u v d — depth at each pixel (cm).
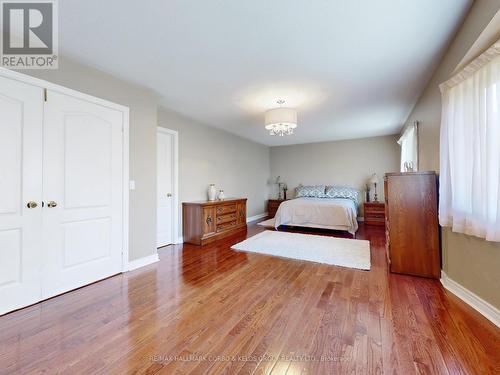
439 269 253
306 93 323
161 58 233
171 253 359
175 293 225
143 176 309
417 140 343
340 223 479
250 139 655
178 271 284
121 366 134
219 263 312
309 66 250
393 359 137
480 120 175
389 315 184
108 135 268
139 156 304
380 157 620
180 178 428
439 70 246
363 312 189
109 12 169
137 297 218
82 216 244
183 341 155
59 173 226
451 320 175
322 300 210
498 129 162
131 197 293
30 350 147
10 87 195
